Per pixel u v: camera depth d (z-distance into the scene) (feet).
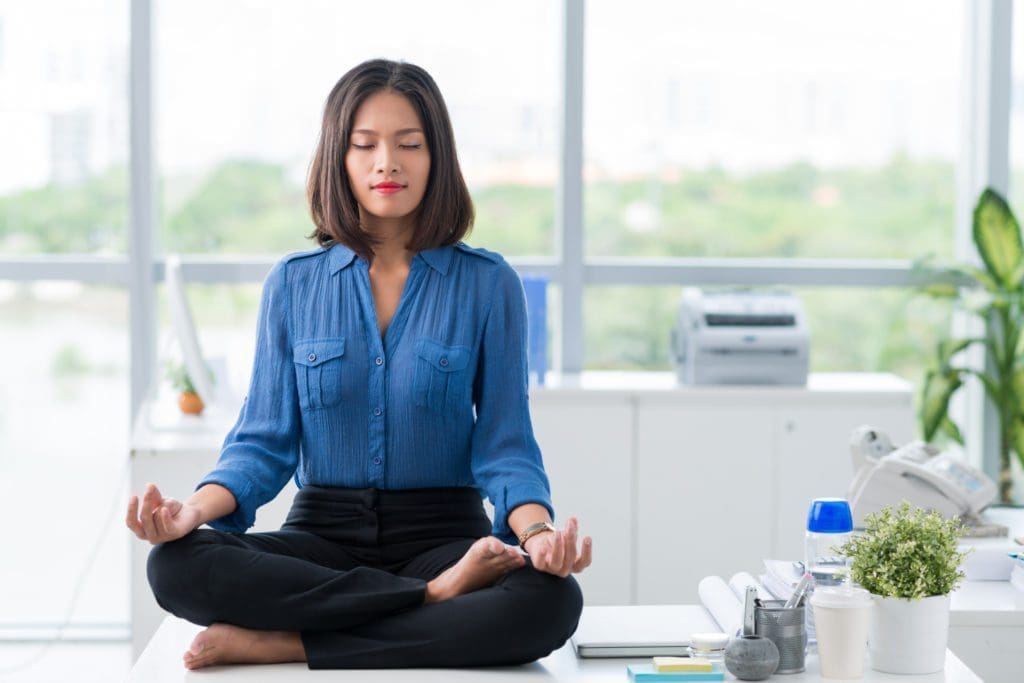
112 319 17.74
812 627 8.58
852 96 18.31
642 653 8.63
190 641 8.87
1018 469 17.87
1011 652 9.50
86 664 16.62
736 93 18.20
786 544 16.30
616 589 16.22
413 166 9.57
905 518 8.41
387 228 9.80
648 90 18.10
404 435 9.37
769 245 18.35
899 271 18.31
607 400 16.11
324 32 17.70
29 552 17.75
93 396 17.78
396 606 8.41
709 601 9.45
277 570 8.34
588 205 18.20
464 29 17.81
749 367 16.38
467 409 9.57
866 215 18.43
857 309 18.44
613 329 18.24
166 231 17.78
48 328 17.69
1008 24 18.01
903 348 18.47
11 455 17.74
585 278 18.02
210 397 14.69
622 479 16.16
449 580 8.61
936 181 18.47
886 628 8.17
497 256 9.91
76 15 17.48
